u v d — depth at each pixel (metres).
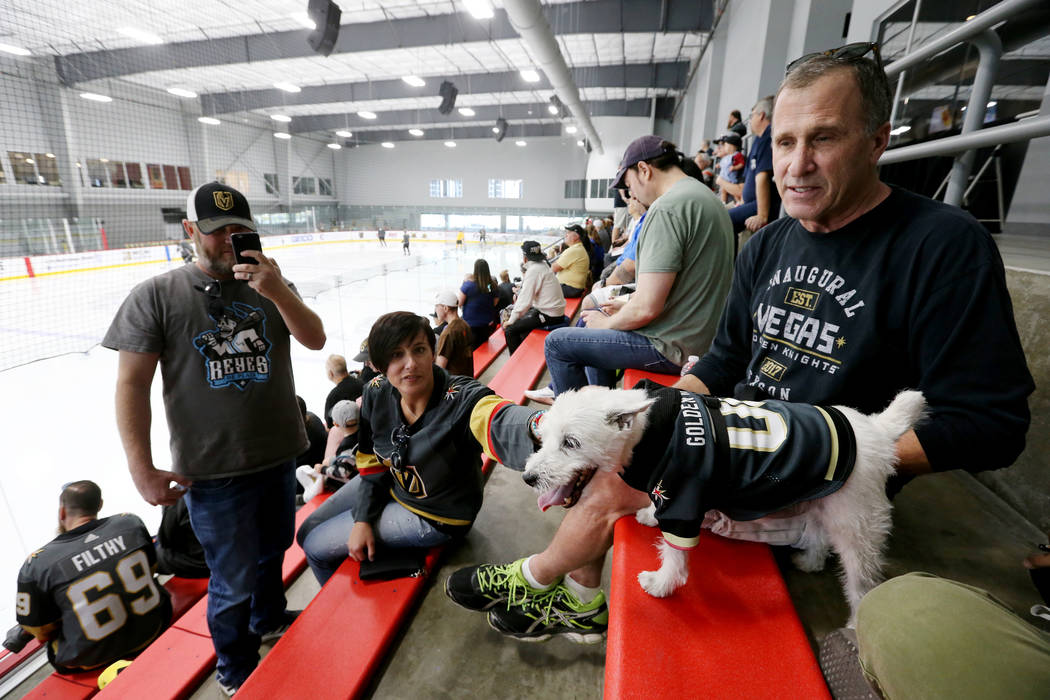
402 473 1.87
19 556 3.89
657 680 0.93
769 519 1.16
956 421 0.94
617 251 8.86
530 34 9.15
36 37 16.55
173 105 25.52
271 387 1.93
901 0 3.95
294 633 1.71
